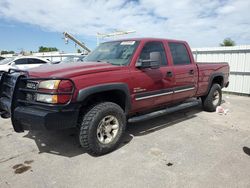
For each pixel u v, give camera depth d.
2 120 5.14
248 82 9.34
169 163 3.10
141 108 3.97
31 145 3.70
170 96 4.46
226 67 6.31
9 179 2.71
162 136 4.12
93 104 3.28
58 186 2.57
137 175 2.79
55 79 2.79
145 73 3.82
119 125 3.49
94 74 3.15
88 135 3.11
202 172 2.86
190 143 3.80
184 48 4.94
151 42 4.14
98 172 2.86
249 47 9.18
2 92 3.64
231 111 6.22
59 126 2.87
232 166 3.01
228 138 4.05
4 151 3.47
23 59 12.48
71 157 3.28
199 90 5.32
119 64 3.71
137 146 3.66
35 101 2.96
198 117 5.46
